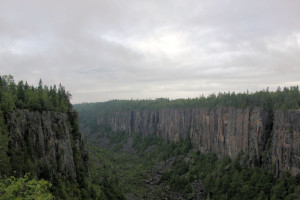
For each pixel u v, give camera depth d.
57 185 64.38
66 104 107.50
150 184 141.50
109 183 105.06
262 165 106.25
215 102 172.38
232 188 104.69
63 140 78.06
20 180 21.33
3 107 55.59
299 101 104.69
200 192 119.88
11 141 53.44
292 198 80.75
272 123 108.88
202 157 160.00
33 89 100.94
